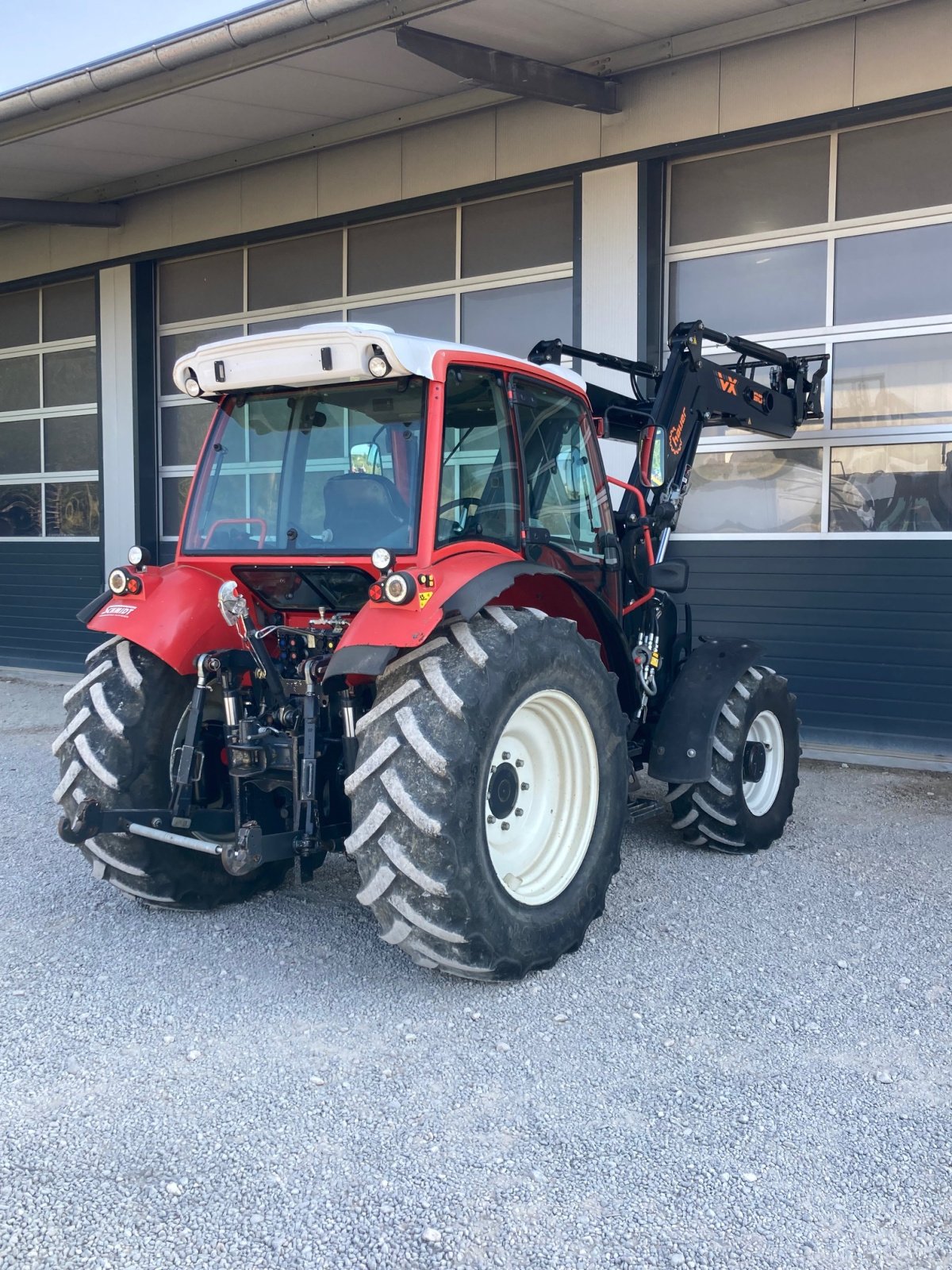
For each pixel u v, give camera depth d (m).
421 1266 2.11
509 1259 2.13
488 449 3.67
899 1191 2.35
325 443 3.59
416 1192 2.34
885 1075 2.84
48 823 5.24
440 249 8.10
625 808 3.86
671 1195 2.33
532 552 3.84
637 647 4.64
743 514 6.98
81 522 10.36
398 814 3.09
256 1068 2.87
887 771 6.38
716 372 5.42
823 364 6.29
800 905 4.12
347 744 3.45
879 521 6.58
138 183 9.30
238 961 3.57
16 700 9.05
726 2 6.07
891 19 6.15
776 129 6.55
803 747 6.76
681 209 7.12
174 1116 2.63
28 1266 2.10
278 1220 2.24
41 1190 2.33
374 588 3.11
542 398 4.00
